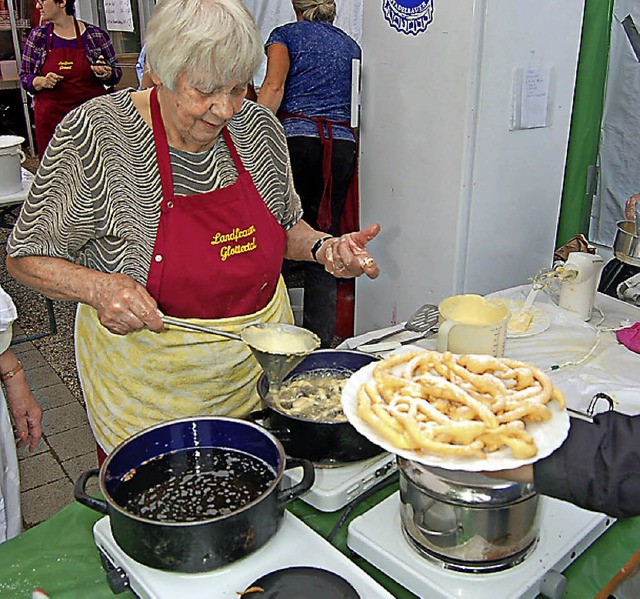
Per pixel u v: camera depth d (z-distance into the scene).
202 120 1.13
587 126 2.26
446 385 0.82
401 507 0.90
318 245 1.47
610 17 2.14
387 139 2.24
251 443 0.96
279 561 0.85
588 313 1.69
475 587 0.82
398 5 2.05
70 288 1.17
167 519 0.85
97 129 1.19
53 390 2.98
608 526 0.96
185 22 1.04
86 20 5.54
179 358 1.30
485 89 1.95
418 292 2.32
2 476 1.44
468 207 2.09
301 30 2.82
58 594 0.87
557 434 0.76
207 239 1.26
